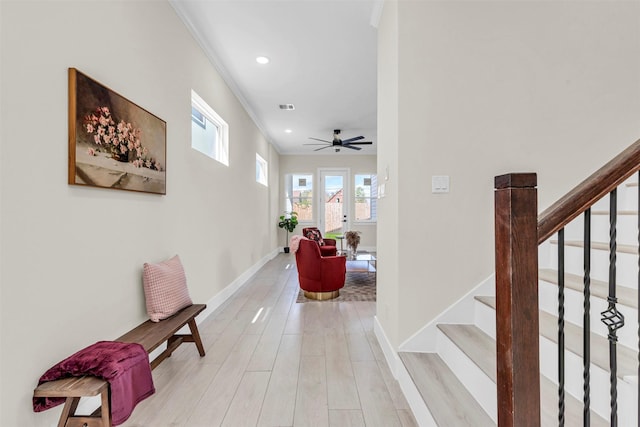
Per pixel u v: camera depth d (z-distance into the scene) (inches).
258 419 64.3
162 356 80.4
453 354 68.9
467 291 79.9
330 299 152.8
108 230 69.8
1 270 46.7
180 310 88.6
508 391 33.0
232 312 132.8
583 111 80.5
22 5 49.9
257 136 230.4
